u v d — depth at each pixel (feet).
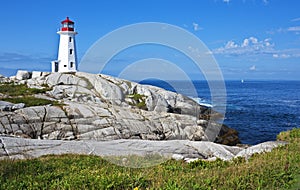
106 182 28.27
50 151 62.34
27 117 92.68
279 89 393.09
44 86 141.28
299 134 63.93
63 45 184.85
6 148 61.52
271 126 135.74
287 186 28.04
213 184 28.09
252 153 49.52
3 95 119.96
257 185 28.09
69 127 93.56
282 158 38.40
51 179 32.14
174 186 26.22
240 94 275.39
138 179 28.91
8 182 31.22
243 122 140.26
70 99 118.32
